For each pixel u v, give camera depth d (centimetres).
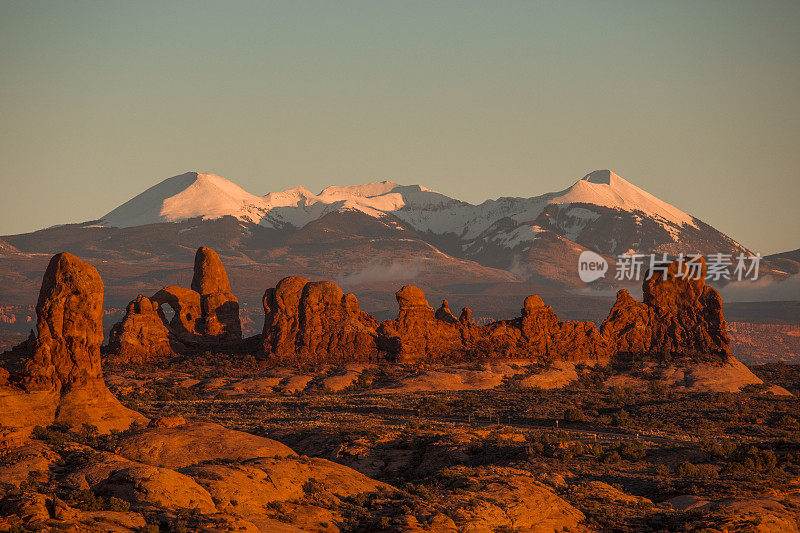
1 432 19725
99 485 17212
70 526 15088
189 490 17038
